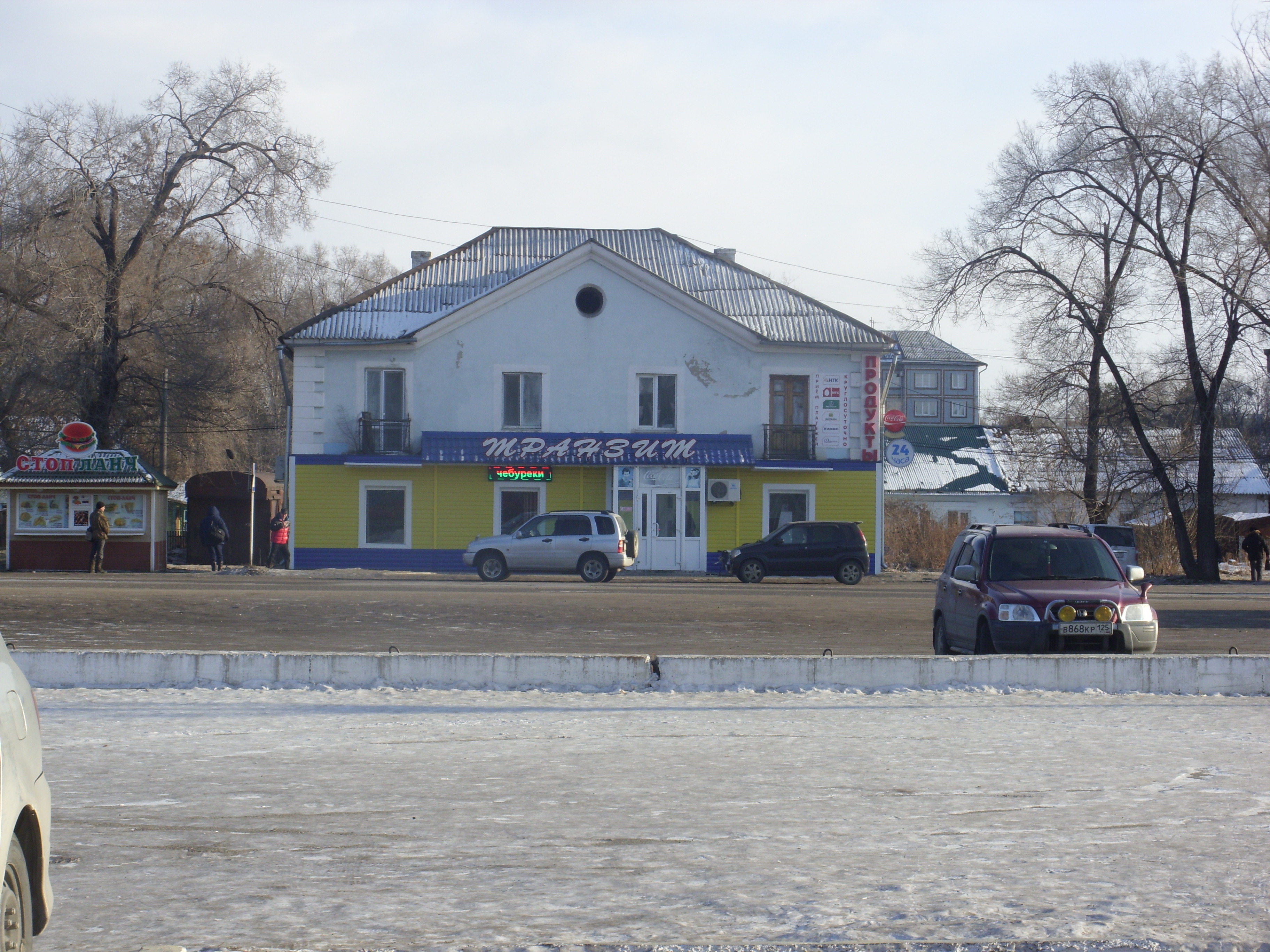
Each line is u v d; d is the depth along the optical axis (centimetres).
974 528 2156
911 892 725
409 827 884
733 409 5400
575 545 4503
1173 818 916
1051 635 1805
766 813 931
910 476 8738
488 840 848
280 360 6047
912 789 1018
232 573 4841
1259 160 5172
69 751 1181
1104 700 1593
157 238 5834
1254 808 950
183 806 946
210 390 6194
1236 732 1330
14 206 5397
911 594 3991
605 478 5319
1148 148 5450
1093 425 6138
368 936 649
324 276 10081
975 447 9000
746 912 689
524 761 1143
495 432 5309
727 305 5616
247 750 1193
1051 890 731
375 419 5291
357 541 5241
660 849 826
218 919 677
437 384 5300
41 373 5550
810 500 5406
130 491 4950
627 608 3039
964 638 2005
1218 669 1683
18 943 524
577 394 5356
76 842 841
